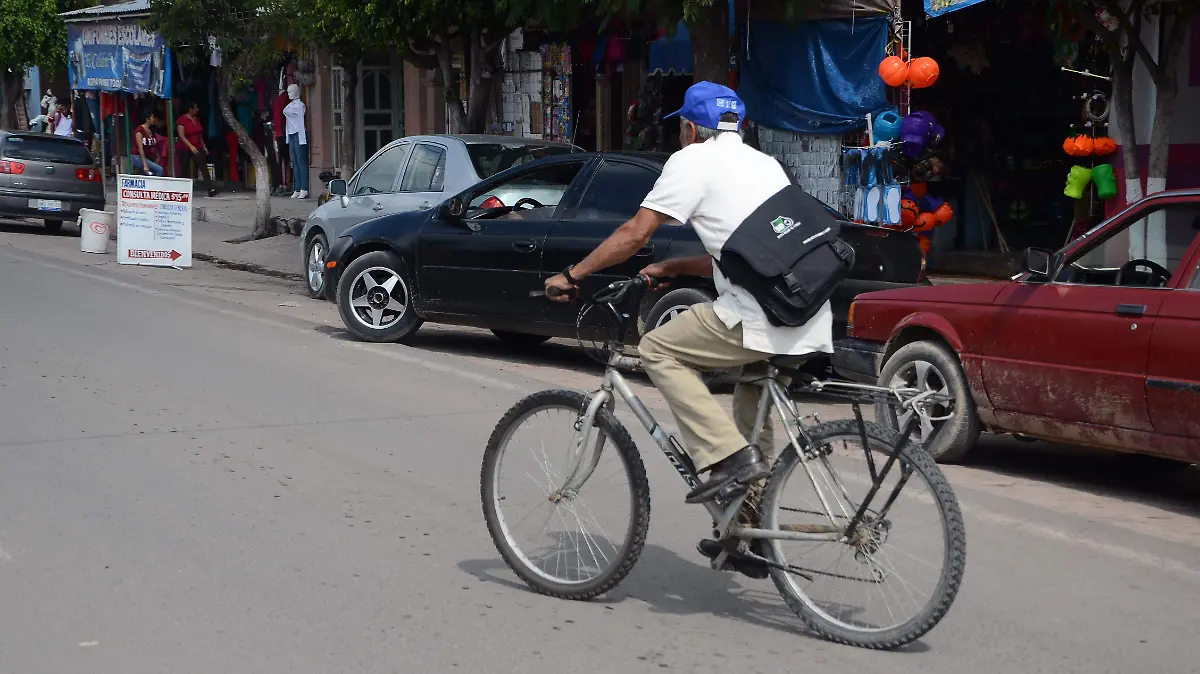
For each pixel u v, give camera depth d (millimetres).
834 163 14328
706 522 6418
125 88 30672
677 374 4906
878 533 4676
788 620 5062
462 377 9961
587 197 10297
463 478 6996
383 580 5387
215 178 32438
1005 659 4707
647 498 5023
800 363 4887
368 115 26891
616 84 19656
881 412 7941
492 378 9961
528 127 20078
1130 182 11008
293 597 5156
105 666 4430
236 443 7602
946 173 15992
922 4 14219
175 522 6078
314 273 14883
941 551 4543
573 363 11023
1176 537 6375
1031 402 7203
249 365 10125
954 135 16312
